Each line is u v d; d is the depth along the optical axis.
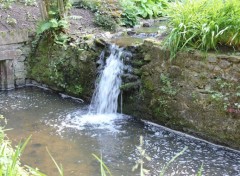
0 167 2.14
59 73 6.08
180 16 4.66
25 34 6.38
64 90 6.08
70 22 6.52
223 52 4.37
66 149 4.25
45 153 4.16
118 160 4.00
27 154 4.14
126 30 6.56
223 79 4.23
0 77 6.36
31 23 6.59
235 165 3.90
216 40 4.42
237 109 4.13
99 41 5.62
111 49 5.43
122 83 5.20
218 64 4.25
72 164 3.92
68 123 4.98
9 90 6.36
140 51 5.01
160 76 4.75
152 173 3.72
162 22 7.32
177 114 4.66
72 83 5.93
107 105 5.39
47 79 6.29
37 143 4.40
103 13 6.80
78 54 5.76
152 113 4.92
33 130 4.75
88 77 5.71
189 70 4.49
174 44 4.55
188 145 4.36
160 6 7.70
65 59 5.96
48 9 6.10
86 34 6.20
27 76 6.55
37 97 6.00
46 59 6.27
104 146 4.32
